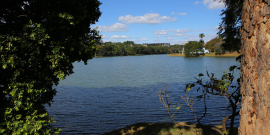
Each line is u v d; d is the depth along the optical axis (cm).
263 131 221
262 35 221
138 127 867
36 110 468
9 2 458
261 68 222
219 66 5578
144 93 1978
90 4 571
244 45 253
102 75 3944
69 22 461
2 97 458
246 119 247
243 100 256
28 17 454
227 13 700
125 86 2509
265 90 219
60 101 1655
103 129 1005
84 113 1295
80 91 2161
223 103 1426
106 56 18775
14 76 429
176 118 1133
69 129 1009
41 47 454
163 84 2611
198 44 14512
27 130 442
